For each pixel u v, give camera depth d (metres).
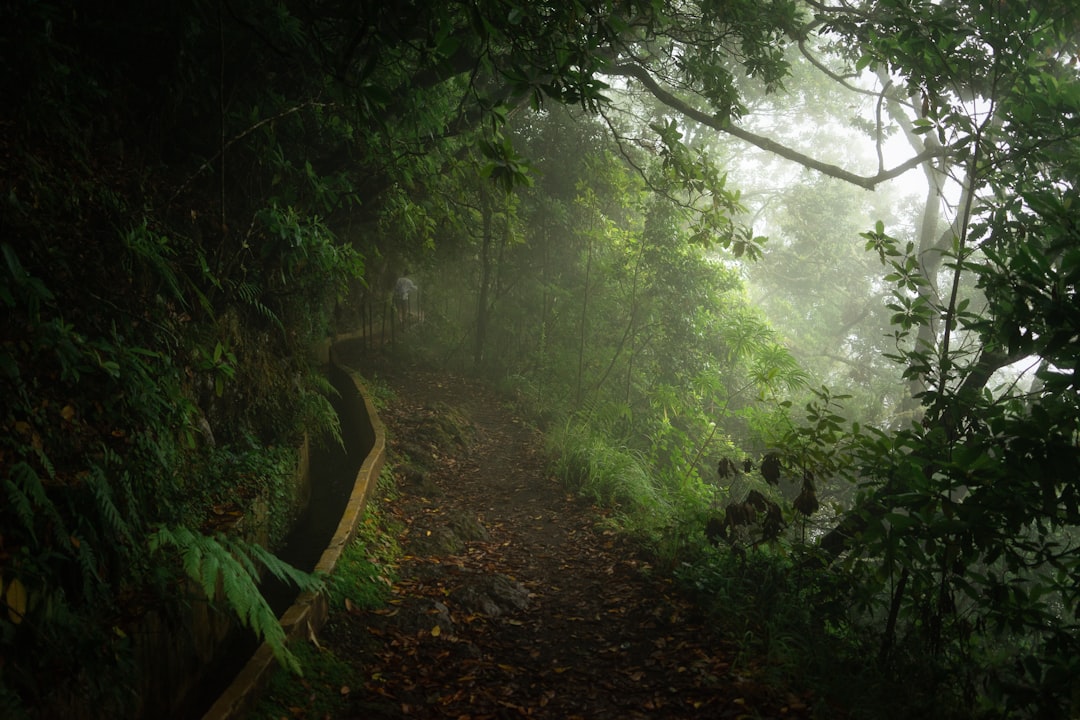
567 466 9.62
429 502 8.54
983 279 4.74
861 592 5.57
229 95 6.95
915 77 7.04
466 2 4.18
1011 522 4.29
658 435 11.38
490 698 4.78
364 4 4.02
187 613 4.38
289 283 8.44
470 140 11.85
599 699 4.82
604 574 6.89
